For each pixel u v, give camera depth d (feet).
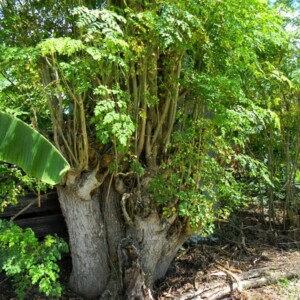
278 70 15.66
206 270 14.19
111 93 10.39
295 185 19.89
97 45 9.94
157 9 10.32
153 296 12.23
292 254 16.61
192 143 12.24
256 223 19.29
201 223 12.16
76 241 11.97
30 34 11.07
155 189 11.80
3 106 10.86
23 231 11.94
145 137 12.14
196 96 11.91
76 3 10.67
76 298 11.98
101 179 11.65
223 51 11.64
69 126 11.39
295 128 18.42
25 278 10.47
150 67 11.19
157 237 12.12
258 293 13.29
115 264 12.22
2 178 12.37
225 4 10.68
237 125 12.06
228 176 13.41
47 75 10.85
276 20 11.83
